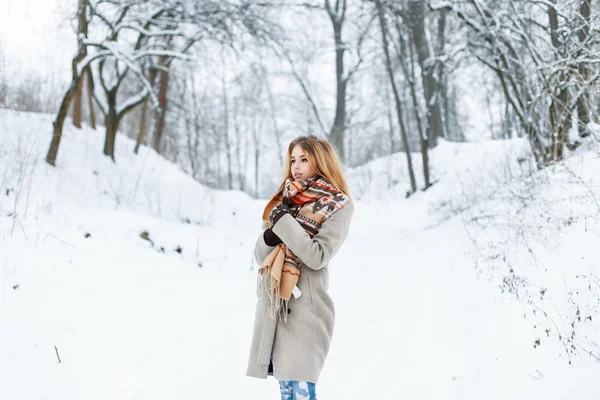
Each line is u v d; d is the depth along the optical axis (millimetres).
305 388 2275
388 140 30781
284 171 2645
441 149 17531
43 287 4312
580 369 2691
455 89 24969
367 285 5988
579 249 4680
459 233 8266
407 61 17781
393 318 4547
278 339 2299
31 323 3828
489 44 10641
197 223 10953
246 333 4516
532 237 5664
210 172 17938
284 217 2242
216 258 7387
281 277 2277
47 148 10461
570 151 7848
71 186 9547
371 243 9930
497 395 2701
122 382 3422
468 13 11602
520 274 4836
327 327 2361
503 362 3168
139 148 14539
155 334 4328
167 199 11719
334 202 2342
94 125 13938
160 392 3252
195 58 11602
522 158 9742
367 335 4180
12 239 4848
